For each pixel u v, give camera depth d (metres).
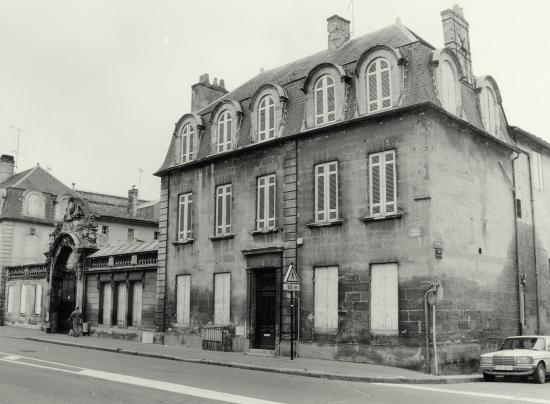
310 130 21.84
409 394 13.02
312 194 21.72
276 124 23.42
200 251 26.06
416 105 18.94
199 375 15.62
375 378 15.82
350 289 20.03
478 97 22.72
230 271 24.50
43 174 50.22
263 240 23.22
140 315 29.59
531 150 26.14
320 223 21.14
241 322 23.62
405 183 19.12
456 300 19.11
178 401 11.11
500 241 22.39
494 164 22.89
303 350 21.05
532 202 25.27
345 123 20.73
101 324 32.12
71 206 36.09
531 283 24.14
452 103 20.59
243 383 14.00
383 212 19.58
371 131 20.25
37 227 47.16
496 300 21.47
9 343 27.36
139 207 56.81
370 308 19.41
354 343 19.66
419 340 18.05
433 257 18.27
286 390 12.97
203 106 29.83
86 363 18.20
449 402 11.74
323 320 20.69
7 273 43.91
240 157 24.84
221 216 25.52
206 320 25.17
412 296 18.42
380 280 19.36
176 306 26.89
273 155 23.42
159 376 15.14
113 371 16.06
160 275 27.92
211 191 26.03
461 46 22.34
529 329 23.34
